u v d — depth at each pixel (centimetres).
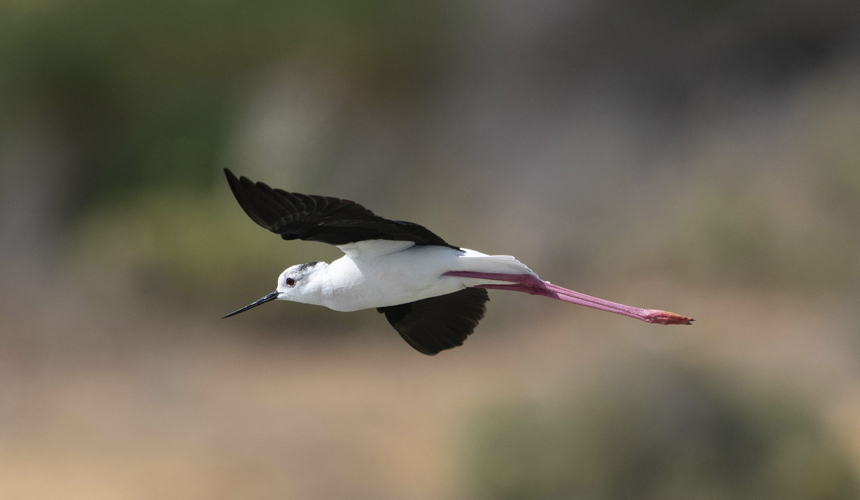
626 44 1788
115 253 1695
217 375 1395
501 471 757
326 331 1560
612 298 1443
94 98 2061
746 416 743
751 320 1283
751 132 1634
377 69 1991
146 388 1348
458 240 1630
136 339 1544
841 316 1230
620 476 739
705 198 1523
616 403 754
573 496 738
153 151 2077
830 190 1441
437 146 1888
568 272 1570
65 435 1179
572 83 1817
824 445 741
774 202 1473
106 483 1033
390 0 1952
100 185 2066
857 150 1446
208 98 2102
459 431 828
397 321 608
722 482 723
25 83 2011
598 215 1631
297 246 1625
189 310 1617
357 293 522
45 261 1939
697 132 1680
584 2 1816
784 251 1410
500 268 526
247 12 1983
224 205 1784
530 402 787
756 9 1692
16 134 2038
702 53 1736
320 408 1247
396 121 1950
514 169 1775
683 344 851
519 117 1831
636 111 1739
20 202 2019
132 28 2005
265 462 1079
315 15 1959
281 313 1574
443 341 611
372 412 1221
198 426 1202
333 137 1958
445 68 1975
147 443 1149
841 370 1104
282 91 2034
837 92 1556
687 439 736
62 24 1994
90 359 1477
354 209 444
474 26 1950
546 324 1438
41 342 1542
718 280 1431
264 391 1323
